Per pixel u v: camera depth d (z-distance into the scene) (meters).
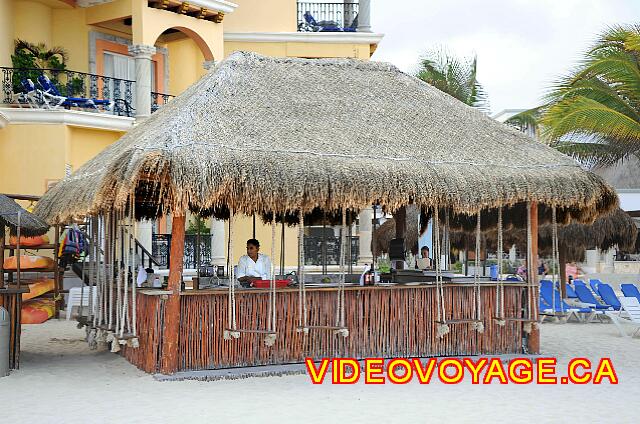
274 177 10.49
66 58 22.17
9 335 11.41
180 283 10.98
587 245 19.38
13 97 20.64
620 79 20.50
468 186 11.51
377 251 23.09
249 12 25.66
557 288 20.55
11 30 21.48
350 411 9.23
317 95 12.44
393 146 11.74
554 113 19.97
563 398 10.08
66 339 15.02
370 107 12.55
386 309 12.02
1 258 12.30
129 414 8.97
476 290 12.50
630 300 16.50
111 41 23.12
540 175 12.09
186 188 9.96
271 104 11.84
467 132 12.76
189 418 8.80
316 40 25.25
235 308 11.20
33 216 12.36
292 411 9.18
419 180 11.21
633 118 20.86
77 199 11.65
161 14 21.64
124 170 10.27
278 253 24.44
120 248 11.79
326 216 16.89
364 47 25.53
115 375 11.23
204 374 10.86
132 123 21.23
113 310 12.91
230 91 11.83
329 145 11.28
